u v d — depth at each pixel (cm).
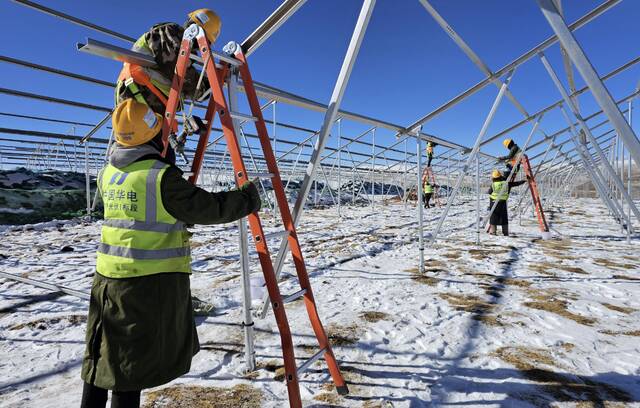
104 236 124
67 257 518
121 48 134
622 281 385
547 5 142
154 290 120
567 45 138
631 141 129
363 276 416
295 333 257
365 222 995
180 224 129
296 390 156
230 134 161
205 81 177
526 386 190
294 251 187
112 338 118
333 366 183
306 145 1127
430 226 895
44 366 216
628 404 174
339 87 204
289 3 190
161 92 148
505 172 727
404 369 209
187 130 166
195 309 301
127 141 123
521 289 360
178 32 152
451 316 289
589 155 677
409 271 439
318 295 346
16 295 348
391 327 268
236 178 162
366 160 1458
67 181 1223
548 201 1436
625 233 732
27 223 852
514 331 259
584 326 267
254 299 334
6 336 259
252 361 208
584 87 512
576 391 185
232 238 691
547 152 725
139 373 117
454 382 196
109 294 119
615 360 217
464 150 578
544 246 596
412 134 407
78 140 782
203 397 182
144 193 119
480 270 441
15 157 1645
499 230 813
